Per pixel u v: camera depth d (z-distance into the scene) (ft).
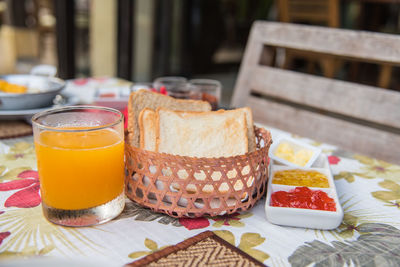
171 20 12.94
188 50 14.71
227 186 2.09
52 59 12.34
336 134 4.14
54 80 3.91
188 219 2.04
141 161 1.94
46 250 1.73
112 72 11.73
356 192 2.46
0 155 2.82
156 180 1.94
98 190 1.88
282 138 2.99
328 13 9.93
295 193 2.15
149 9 12.05
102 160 1.84
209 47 16.08
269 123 4.75
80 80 5.13
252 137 2.36
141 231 1.91
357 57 3.98
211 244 1.82
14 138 3.17
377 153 3.81
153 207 2.00
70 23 10.21
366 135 3.90
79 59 10.85
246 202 2.04
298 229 2.00
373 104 3.83
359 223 2.08
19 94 3.28
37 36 12.96
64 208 1.88
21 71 11.12
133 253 1.74
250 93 4.97
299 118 4.46
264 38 4.80
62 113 2.12
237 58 17.99
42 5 13.12
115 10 11.05
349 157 3.08
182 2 13.71
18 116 3.34
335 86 4.13
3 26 12.94
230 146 2.26
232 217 2.08
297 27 4.49
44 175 1.85
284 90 4.56
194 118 2.29
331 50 4.17
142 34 12.14
